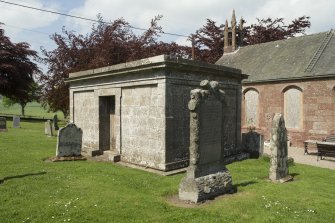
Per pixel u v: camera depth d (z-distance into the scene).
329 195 8.01
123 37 26.45
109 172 10.19
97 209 6.55
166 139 10.41
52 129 20.55
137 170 10.70
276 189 8.44
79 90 15.08
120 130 12.41
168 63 10.16
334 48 19.30
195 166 7.46
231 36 29.28
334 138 15.44
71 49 26.09
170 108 10.53
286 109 20.05
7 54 34.91
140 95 11.45
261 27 36.09
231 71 13.09
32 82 38.34
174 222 5.97
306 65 19.41
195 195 7.18
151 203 7.00
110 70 12.38
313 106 18.41
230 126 13.51
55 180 8.93
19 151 13.84
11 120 35.28
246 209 6.76
